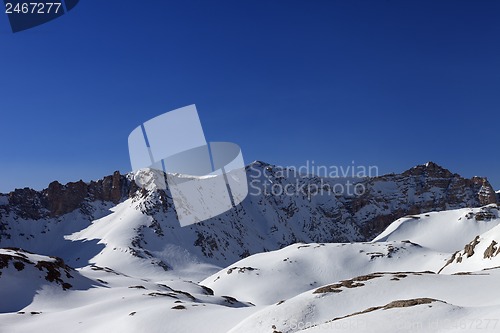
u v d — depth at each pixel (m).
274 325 46.72
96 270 168.12
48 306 99.25
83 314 79.62
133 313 69.00
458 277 59.41
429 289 52.62
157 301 86.94
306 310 49.62
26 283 108.62
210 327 57.41
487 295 46.31
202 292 145.75
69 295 108.62
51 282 113.12
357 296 52.50
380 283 56.88
